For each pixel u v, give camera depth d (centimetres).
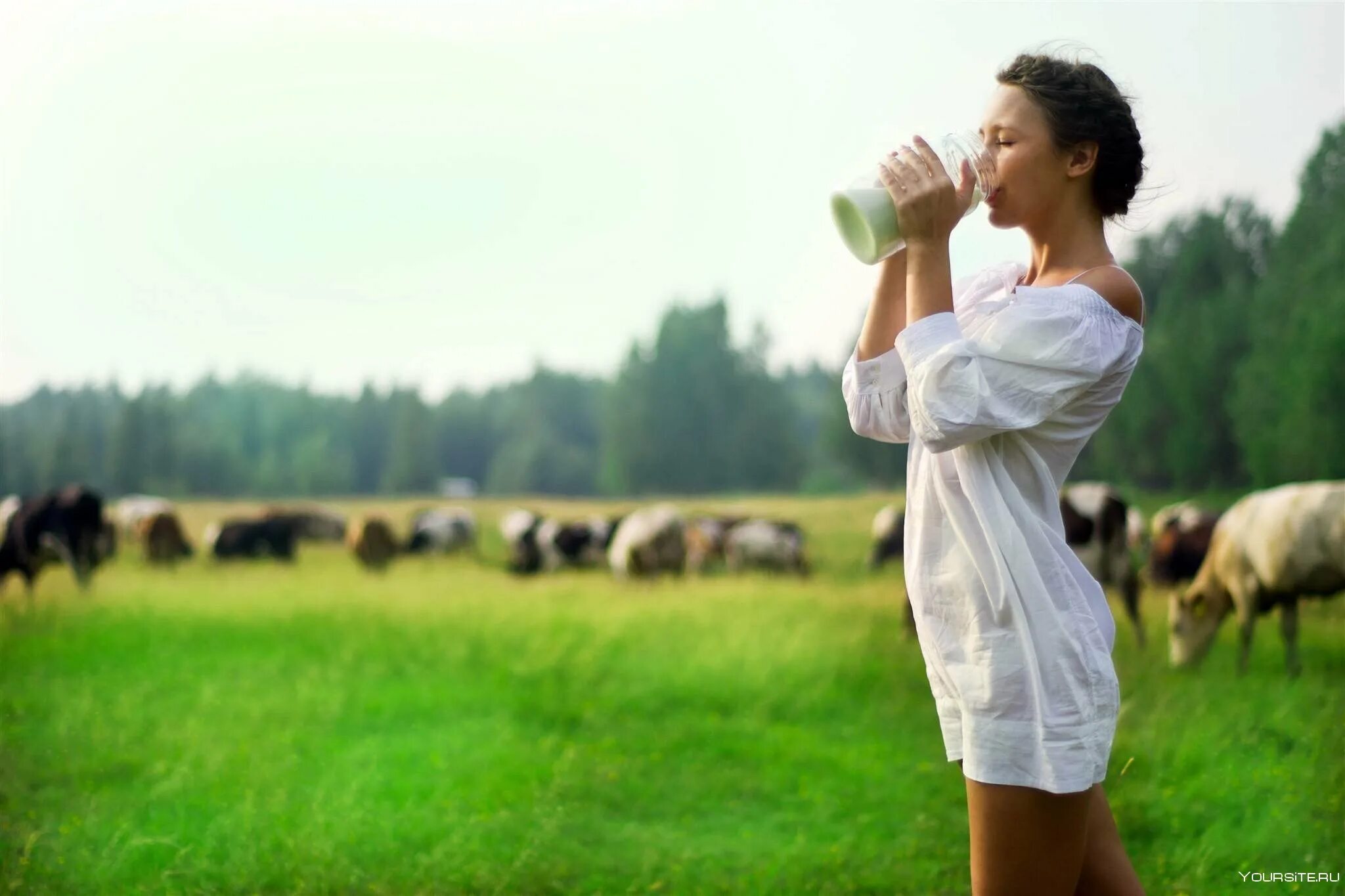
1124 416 4344
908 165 191
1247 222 4669
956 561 192
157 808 428
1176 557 1411
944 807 435
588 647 865
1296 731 509
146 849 377
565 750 527
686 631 966
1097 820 203
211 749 520
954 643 193
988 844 187
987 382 181
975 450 190
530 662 801
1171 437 4156
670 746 550
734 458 8975
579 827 415
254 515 3544
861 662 778
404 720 618
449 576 2138
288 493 10169
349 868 364
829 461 9519
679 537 1898
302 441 11188
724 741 559
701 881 360
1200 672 791
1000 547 186
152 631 1005
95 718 584
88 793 445
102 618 1120
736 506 4294
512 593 1488
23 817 414
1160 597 1319
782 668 749
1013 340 183
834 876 360
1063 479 200
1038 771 182
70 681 723
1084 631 187
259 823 399
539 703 665
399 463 10281
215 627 1043
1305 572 796
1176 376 4175
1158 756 465
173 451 9738
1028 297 189
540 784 473
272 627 1042
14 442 9969
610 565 2388
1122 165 201
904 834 399
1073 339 184
